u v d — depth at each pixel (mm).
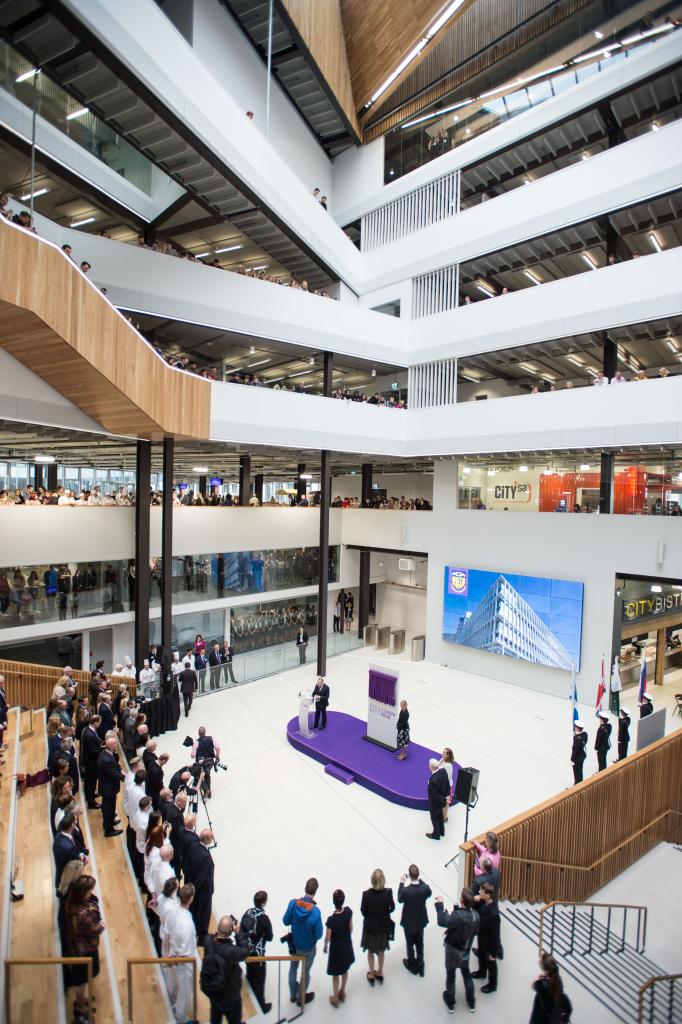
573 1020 5848
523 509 18016
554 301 16219
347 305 18188
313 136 21375
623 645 18109
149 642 17016
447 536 20094
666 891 9102
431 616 20719
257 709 15617
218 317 15227
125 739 11664
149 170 17016
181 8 14984
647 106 16000
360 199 21719
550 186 16312
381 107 20438
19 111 11945
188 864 6824
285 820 10094
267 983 6562
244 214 16141
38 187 15172
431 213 19375
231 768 12078
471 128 19078
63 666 16953
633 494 15734
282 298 16547
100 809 9539
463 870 7379
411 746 12984
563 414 15867
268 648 22750
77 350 9289
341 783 11531
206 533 18531
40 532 14461
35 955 5672
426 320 19359
